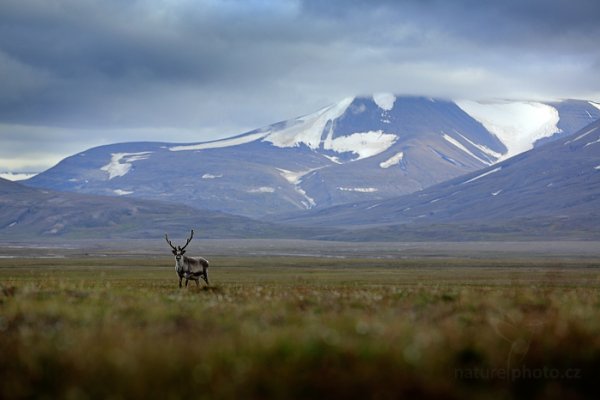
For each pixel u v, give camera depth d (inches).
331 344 2377.0
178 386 2167.8
